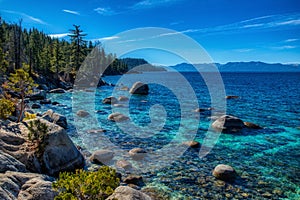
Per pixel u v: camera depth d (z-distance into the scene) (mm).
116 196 9148
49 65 76688
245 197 12773
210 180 14547
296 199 12711
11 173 10383
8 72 58812
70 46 73000
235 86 87188
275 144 21578
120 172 15312
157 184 13953
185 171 15742
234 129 25516
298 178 15016
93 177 7617
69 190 7344
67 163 14836
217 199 12516
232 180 14555
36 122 14773
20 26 65438
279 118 32469
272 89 76062
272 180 14711
